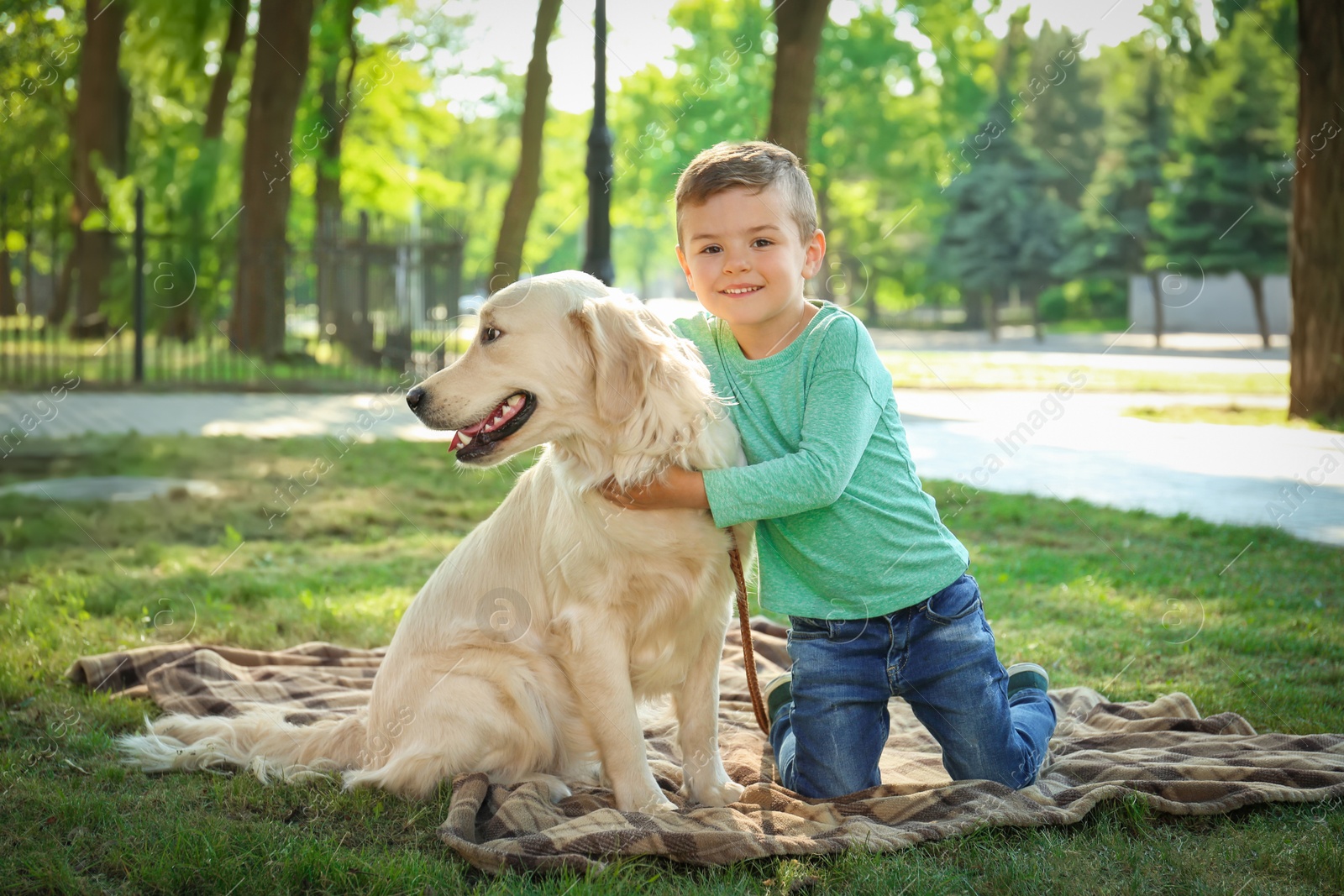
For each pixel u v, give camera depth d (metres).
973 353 24.38
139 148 19.80
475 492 8.20
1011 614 4.89
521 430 2.68
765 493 2.56
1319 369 11.52
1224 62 23.44
